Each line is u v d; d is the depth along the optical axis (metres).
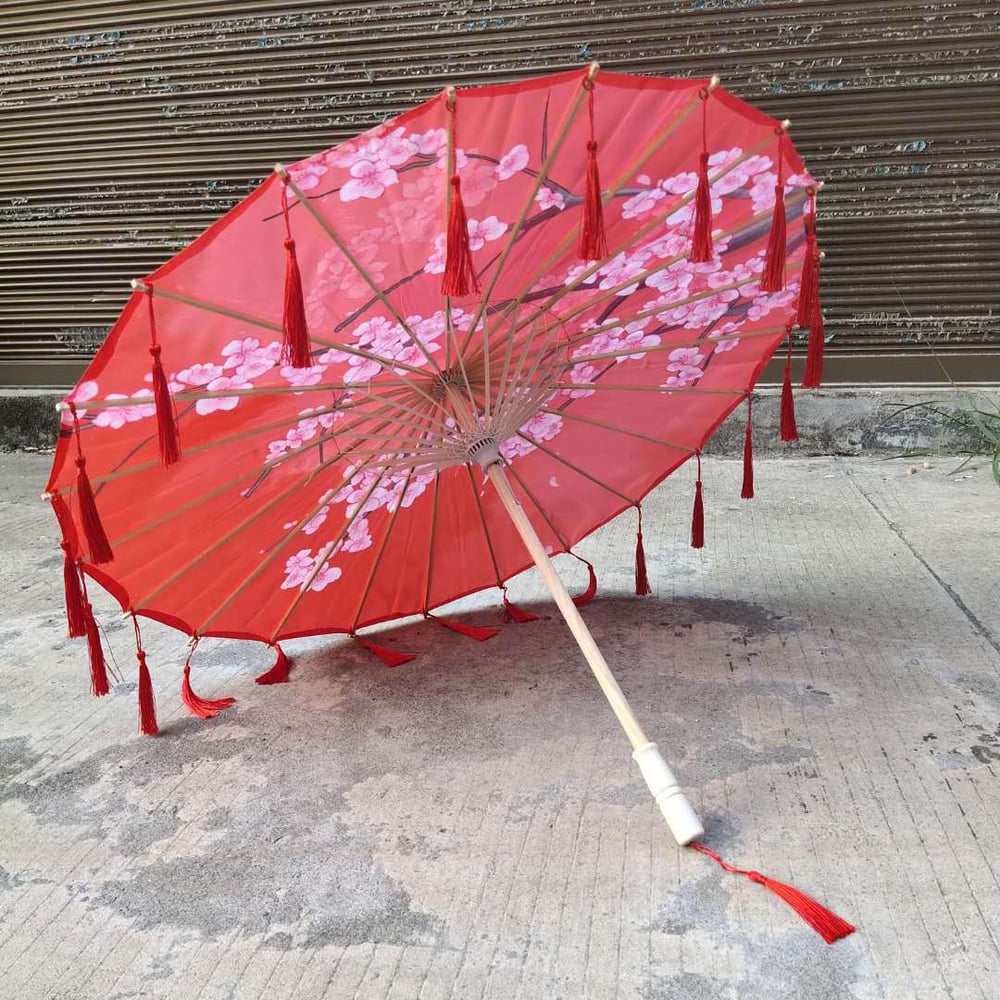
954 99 4.47
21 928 1.80
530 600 3.31
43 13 5.29
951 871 1.79
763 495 4.36
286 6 4.99
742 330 2.60
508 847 1.94
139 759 2.40
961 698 2.41
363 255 1.87
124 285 5.71
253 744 2.44
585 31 4.71
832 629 2.86
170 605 2.49
